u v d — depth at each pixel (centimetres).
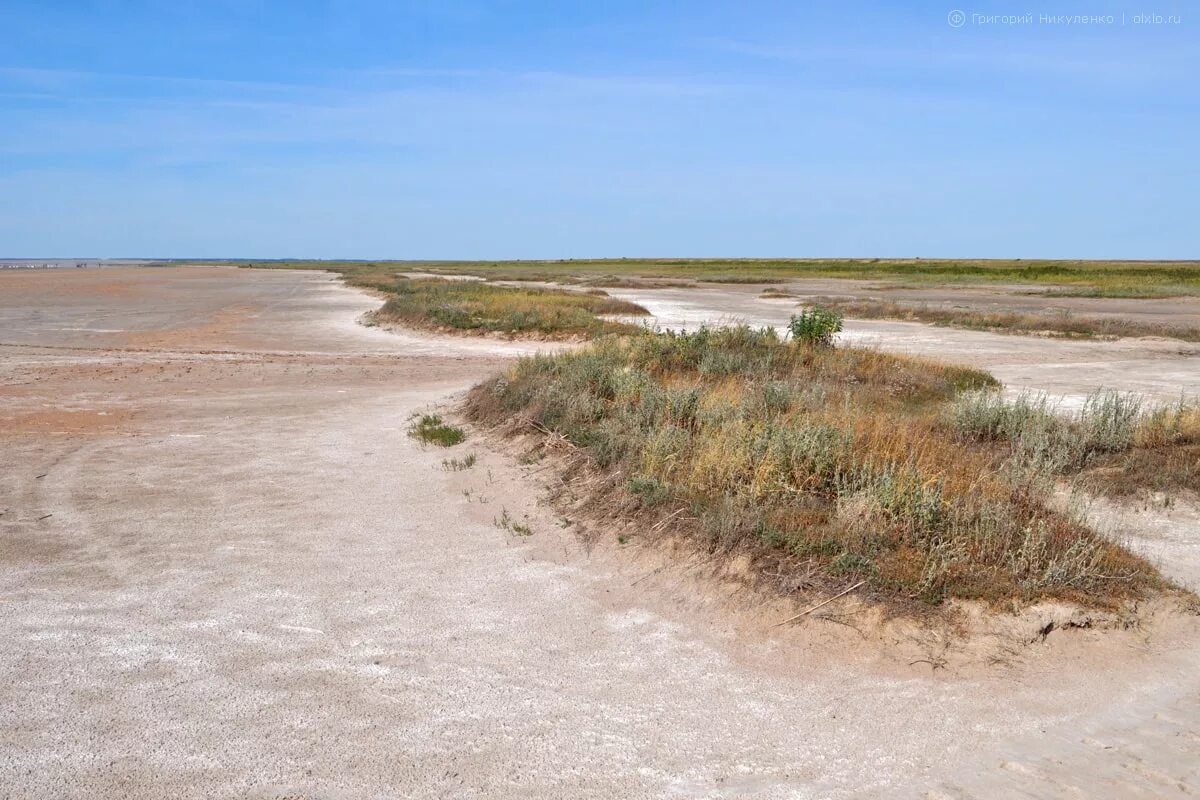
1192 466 862
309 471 945
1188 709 441
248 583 621
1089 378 1731
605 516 700
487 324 2650
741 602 549
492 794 378
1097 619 511
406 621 556
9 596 595
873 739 418
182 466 967
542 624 549
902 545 573
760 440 745
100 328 2786
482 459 947
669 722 435
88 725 430
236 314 3422
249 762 399
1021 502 668
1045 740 415
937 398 1332
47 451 1035
